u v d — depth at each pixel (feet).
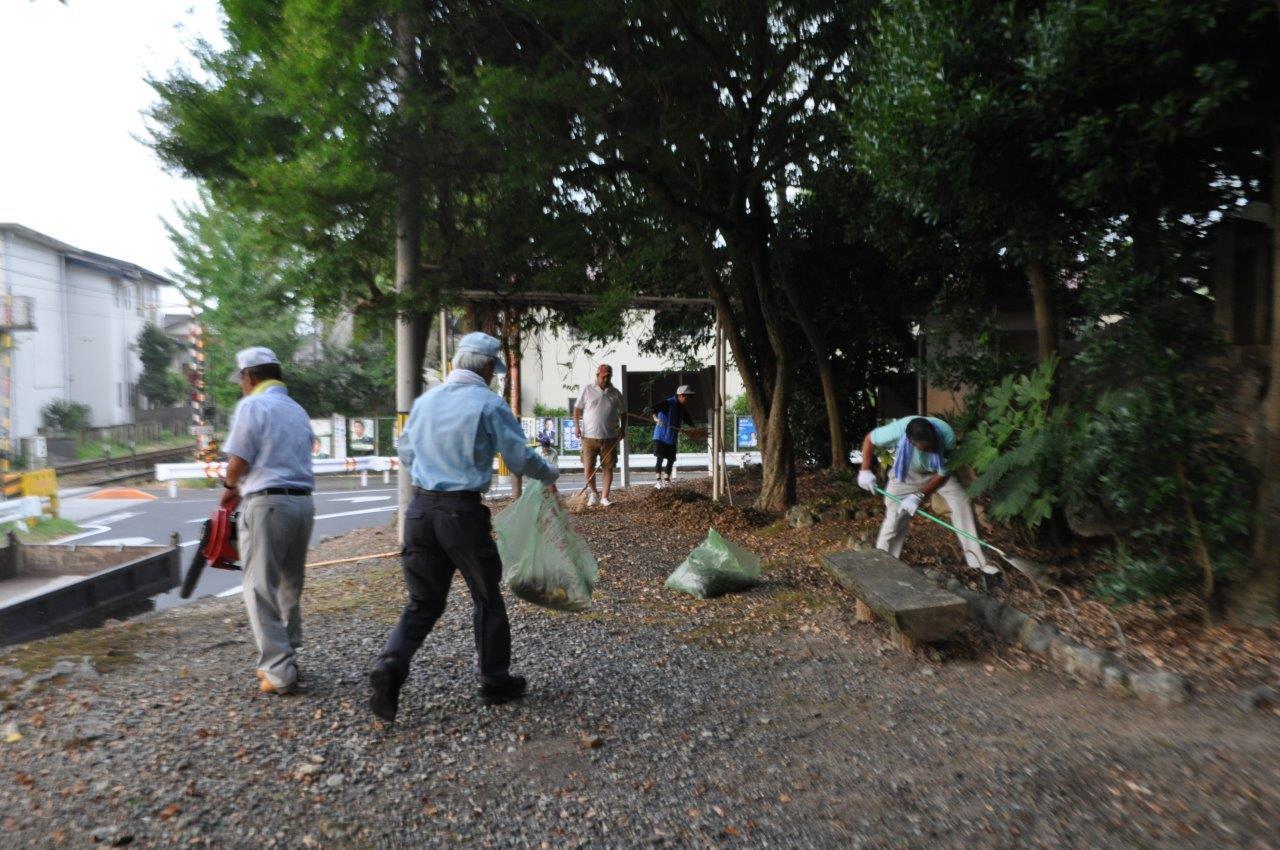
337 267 28.32
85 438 124.36
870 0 27.76
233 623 20.02
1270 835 10.93
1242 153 22.80
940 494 24.09
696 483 50.62
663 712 15.46
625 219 32.12
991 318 31.09
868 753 13.92
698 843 11.23
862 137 22.11
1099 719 14.96
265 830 10.84
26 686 14.80
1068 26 17.34
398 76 26.02
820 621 21.36
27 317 108.99
